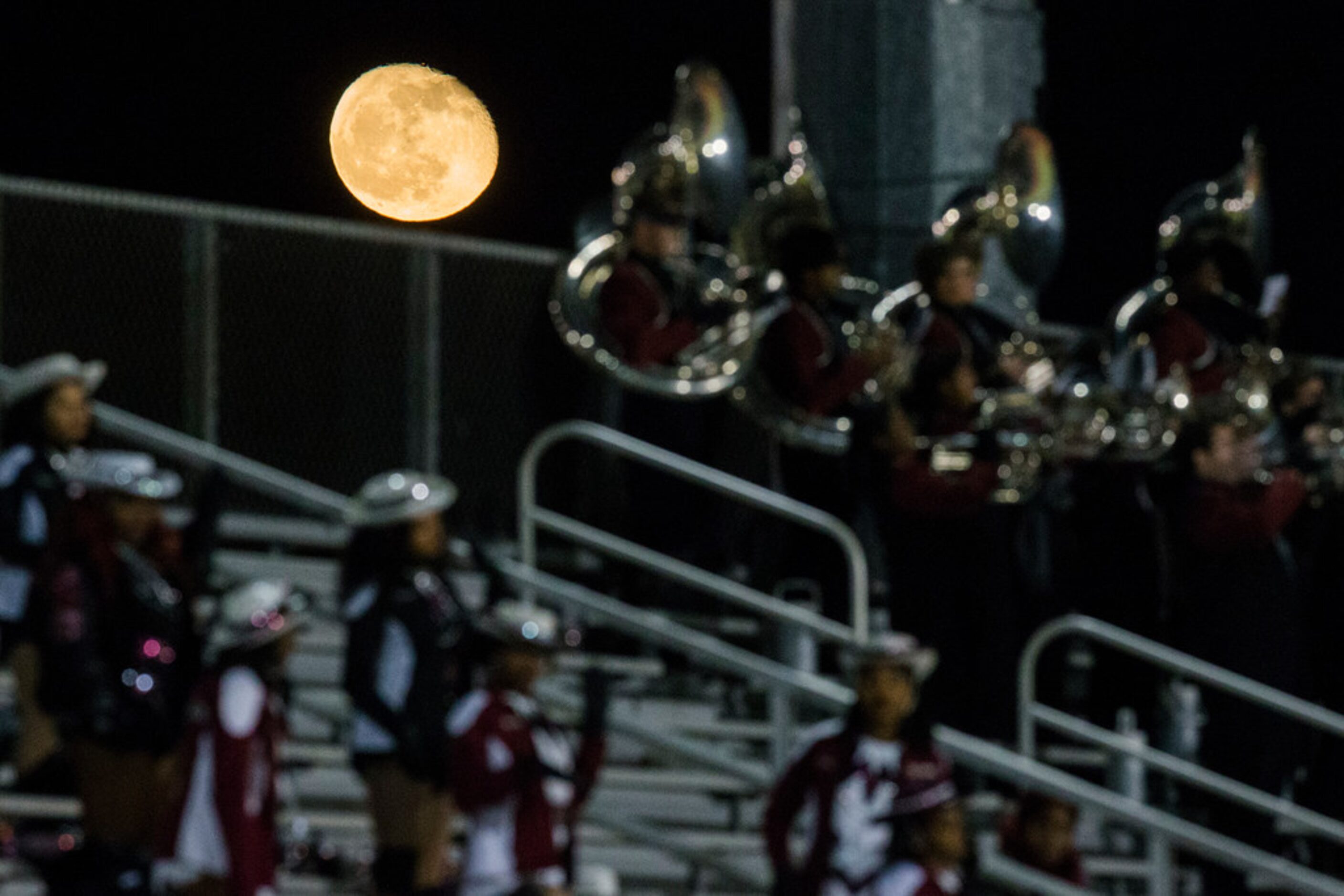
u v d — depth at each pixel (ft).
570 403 132.36
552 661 97.55
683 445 127.65
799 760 99.30
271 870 87.04
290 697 105.70
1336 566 139.33
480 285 132.16
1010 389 126.41
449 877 94.84
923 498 124.26
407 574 93.15
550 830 92.94
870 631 125.08
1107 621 134.72
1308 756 140.77
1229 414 132.16
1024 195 136.05
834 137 147.33
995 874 110.83
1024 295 139.23
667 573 117.70
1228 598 132.36
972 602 125.18
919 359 125.59
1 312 119.96
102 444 121.29
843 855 97.76
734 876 106.42
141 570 90.53
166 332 123.85
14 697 97.55
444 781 91.45
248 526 121.60
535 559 127.13
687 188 127.13
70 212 121.80
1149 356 132.98
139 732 88.63
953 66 147.02
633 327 125.18
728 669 116.57
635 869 112.68
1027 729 124.16
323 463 127.44
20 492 91.76
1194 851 119.85
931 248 127.54
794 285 126.93
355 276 128.88
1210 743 133.80
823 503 128.77
